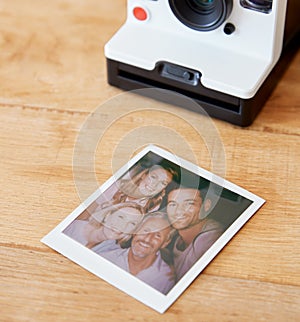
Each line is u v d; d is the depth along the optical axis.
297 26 0.54
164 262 0.45
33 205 0.48
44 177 0.49
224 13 0.50
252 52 0.51
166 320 0.42
